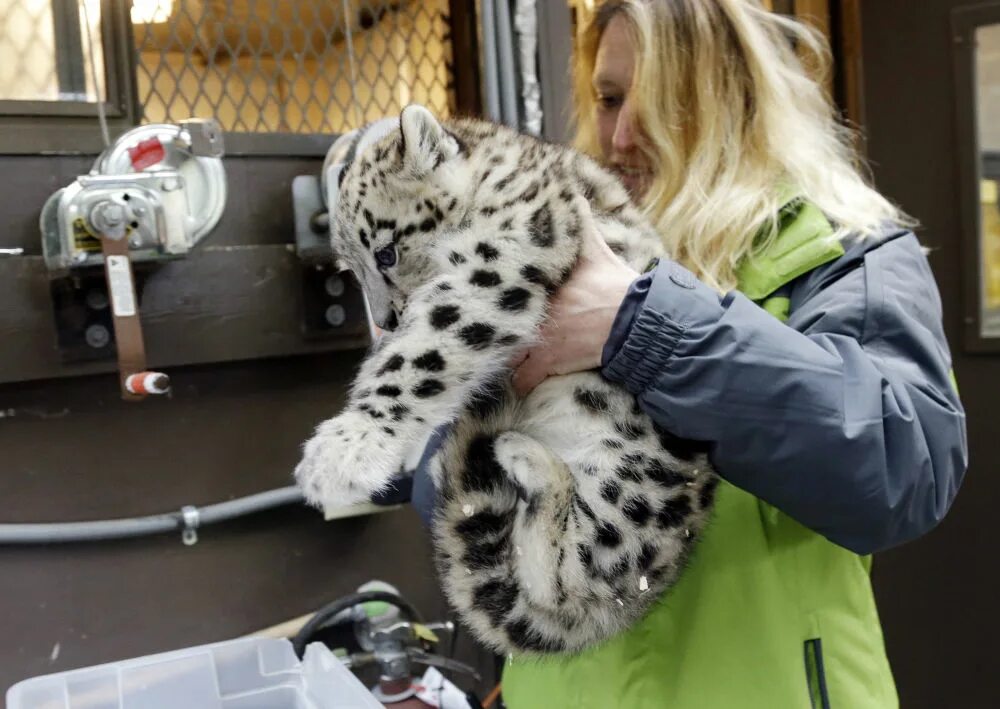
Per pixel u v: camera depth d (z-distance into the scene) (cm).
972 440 278
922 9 269
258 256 181
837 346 116
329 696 154
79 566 174
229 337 179
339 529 200
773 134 145
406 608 194
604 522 126
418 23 214
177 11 183
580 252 126
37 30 168
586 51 177
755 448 109
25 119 163
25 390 167
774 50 153
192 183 169
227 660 162
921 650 290
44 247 158
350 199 148
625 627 128
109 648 178
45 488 170
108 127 173
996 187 272
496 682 217
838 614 131
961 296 275
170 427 181
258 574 192
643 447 128
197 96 187
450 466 130
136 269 169
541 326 125
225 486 187
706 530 130
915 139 275
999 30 263
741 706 126
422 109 137
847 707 129
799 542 131
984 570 280
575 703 135
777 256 136
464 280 127
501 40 206
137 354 155
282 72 196
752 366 108
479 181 136
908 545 287
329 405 198
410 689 185
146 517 178
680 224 146
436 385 125
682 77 148
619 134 159
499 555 126
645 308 112
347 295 190
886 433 110
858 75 279
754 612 127
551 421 132
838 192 142
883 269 126
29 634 171
